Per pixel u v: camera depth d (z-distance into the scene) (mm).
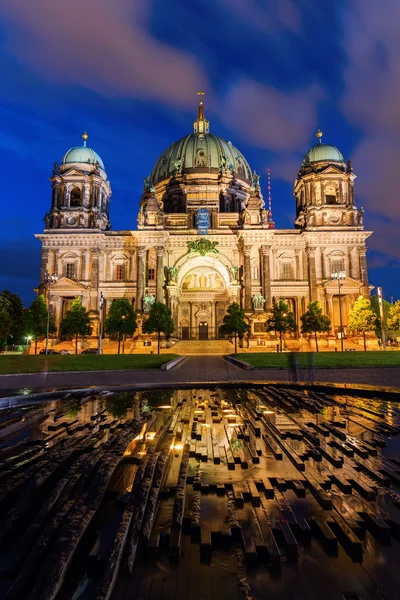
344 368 31375
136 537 5332
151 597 4332
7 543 5566
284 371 30250
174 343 76125
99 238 83000
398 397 15477
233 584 4547
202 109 113562
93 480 7066
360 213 83812
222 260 85188
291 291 81875
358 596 4316
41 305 73062
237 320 69062
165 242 85125
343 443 9570
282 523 5770
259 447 9680
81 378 27094
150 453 9070
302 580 4602
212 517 6059
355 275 81125
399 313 66188
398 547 5270
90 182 86688
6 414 13094
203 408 14680
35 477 7258
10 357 44719
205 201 93125
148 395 17828
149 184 100500
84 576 4707
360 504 6359
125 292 82562
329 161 86000
